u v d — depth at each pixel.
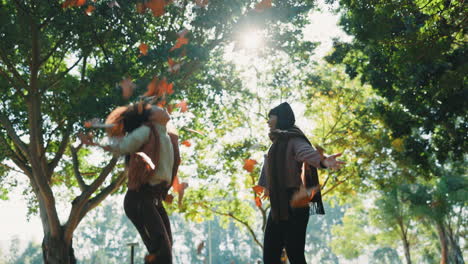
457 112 17.41
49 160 22.14
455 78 12.66
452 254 46.75
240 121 25.92
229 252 100.56
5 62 15.62
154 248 3.44
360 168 26.33
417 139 20.73
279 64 24.56
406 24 13.26
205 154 26.44
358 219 56.62
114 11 14.20
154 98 3.51
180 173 26.02
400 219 45.69
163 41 15.51
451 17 10.43
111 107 13.34
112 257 100.56
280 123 4.07
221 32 16.78
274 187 3.93
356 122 26.41
